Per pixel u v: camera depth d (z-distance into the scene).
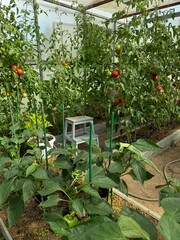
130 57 1.87
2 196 0.85
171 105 2.68
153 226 0.65
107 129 2.76
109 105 2.20
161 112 2.61
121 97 2.08
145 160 0.91
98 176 0.85
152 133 2.79
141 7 1.69
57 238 0.97
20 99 2.05
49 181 0.89
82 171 0.93
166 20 2.09
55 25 3.16
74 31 3.18
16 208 0.88
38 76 2.32
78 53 2.80
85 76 2.97
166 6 3.29
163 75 2.28
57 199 0.82
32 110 2.17
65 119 2.54
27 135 1.31
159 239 0.92
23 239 0.97
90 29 2.84
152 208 1.47
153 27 1.94
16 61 1.88
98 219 0.60
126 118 2.16
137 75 2.00
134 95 2.10
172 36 2.35
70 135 2.55
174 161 2.27
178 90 2.82
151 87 2.20
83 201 0.83
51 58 2.54
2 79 1.82
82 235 0.49
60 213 0.82
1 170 0.99
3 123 1.82
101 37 2.72
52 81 2.47
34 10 2.38
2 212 1.15
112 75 1.91
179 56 2.51
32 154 1.16
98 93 2.78
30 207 1.15
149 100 2.40
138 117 2.24
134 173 0.90
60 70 2.49
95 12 3.68
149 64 2.07
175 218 0.53
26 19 2.54
